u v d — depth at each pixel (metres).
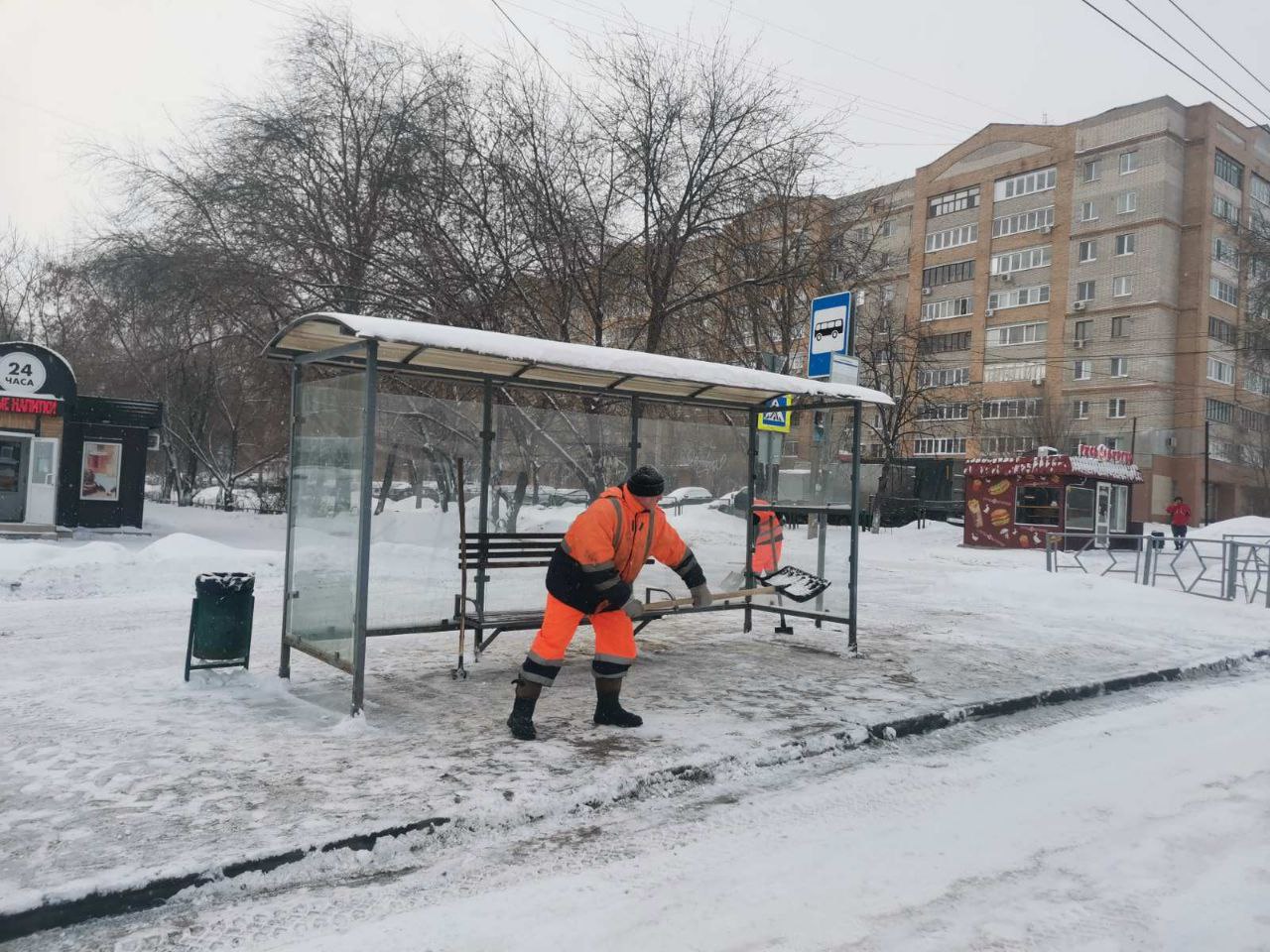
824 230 18.52
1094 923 3.24
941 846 3.95
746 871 3.65
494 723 5.40
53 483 19.16
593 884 3.50
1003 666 7.67
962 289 56.69
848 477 8.26
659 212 16.94
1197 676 8.12
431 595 6.61
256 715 5.46
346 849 3.62
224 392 27.17
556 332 16.67
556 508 7.50
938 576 16.19
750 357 17.83
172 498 38.09
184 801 3.97
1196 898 3.46
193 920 3.15
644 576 8.27
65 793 4.04
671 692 6.36
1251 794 4.73
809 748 5.24
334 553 5.67
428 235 16.33
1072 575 13.16
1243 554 21.08
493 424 7.12
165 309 19.62
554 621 5.15
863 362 30.14
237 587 6.28
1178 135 49.41
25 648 7.51
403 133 17.02
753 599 8.91
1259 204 51.88
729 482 8.83
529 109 16.75
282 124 17.91
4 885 3.14
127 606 9.97
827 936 3.11
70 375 19.30
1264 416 50.38
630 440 8.05
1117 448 49.62
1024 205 53.94
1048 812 4.41
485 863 3.67
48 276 31.94
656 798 4.48
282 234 17.31
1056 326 52.31
